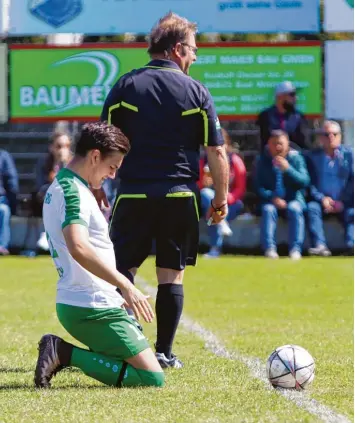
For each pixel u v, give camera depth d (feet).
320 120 132.57
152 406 39.91
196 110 51.78
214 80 128.36
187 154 52.01
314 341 61.41
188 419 37.45
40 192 123.44
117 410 39.06
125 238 51.96
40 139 136.26
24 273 104.83
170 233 51.55
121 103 51.83
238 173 124.57
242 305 80.79
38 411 39.04
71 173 42.98
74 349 44.29
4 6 128.67
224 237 128.26
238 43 127.95
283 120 126.00
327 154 123.34
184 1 128.47
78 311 43.32
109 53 128.67
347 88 128.16
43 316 73.41
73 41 134.72
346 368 50.72
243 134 135.03
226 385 45.06
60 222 42.52
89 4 128.88
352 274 103.14
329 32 129.39
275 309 78.23
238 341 61.52
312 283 96.17
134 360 44.01
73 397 41.86
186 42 52.70
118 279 41.19
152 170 51.55
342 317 73.77
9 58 128.36
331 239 126.31
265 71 128.16
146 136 51.55
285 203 122.42
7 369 50.44
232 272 105.60
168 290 51.47
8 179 125.80
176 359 51.47
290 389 43.98
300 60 128.06
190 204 51.83
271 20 128.77
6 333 64.49
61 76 128.67
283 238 126.41
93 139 42.88
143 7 128.98
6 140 136.15
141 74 52.08
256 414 38.37
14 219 128.16
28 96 128.88
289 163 122.21
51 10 128.88
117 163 43.45
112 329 43.70
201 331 66.08
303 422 36.96
